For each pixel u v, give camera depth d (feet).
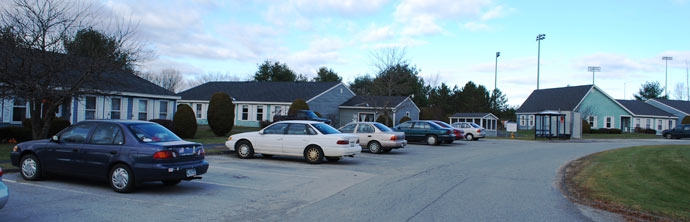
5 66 45.21
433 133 85.71
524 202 29.71
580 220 24.84
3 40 45.16
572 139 125.18
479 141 104.68
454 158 60.23
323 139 49.60
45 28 47.32
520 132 169.37
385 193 32.04
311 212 25.36
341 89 154.61
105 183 32.71
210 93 150.20
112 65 50.90
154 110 96.53
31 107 50.55
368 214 25.04
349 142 50.65
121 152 29.43
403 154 65.41
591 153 71.51
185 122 79.25
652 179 38.55
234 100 143.13
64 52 50.08
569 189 35.70
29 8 46.62
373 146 66.28
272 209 26.05
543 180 40.65
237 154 53.62
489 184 37.42
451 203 28.71
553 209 27.63
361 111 151.64
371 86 167.22
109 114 87.30
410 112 159.63
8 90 48.42
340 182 36.99
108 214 23.68
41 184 31.48
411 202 28.78
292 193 31.48
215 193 30.71
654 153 61.52
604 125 178.60
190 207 26.05
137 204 26.37
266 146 51.85
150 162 28.76
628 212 26.91
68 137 31.86
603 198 31.04
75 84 49.65
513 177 42.32
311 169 45.16
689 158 52.31
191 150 31.14
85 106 83.82
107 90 59.31
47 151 31.86
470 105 222.69
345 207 26.89
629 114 180.65
